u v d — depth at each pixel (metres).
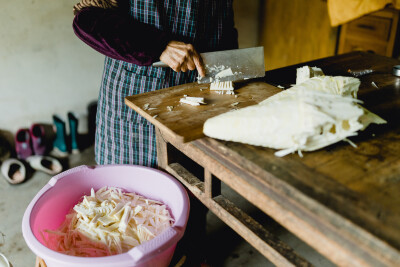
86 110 2.98
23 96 2.67
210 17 1.50
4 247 1.93
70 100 2.88
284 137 0.91
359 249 0.71
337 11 2.17
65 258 1.02
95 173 1.43
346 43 2.94
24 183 2.46
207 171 1.07
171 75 1.49
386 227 0.70
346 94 1.12
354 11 2.10
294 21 3.28
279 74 1.52
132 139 1.55
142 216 1.33
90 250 1.23
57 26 2.62
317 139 0.93
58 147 2.77
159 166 1.40
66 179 1.38
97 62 2.89
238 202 2.23
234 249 1.91
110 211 1.34
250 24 3.60
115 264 1.01
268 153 0.94
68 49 2.72
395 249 0.66
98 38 1.30
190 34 1.45
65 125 2.84
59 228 1.34
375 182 0.83
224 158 0.99
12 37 2.48
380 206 0.75
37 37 2.57
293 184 0.82
